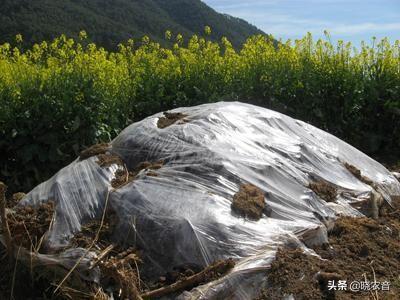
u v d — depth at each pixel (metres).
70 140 6.36
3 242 4.43
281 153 4.73
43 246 4.11
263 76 7.47
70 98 6.36
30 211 4.37
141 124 5.03
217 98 7.31
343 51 7.83
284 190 4.36
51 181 4.70
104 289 3.76
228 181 4.20
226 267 3.62
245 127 4.86
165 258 3.79
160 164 4.46
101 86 6.62
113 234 4.05
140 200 4.09
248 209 3.98
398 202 5.13
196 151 4.44
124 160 4.74
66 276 3.78
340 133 7.70
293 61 7.71
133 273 3.71
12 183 6.28
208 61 7.61
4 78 6.45
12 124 6.18
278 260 3.72
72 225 4.17
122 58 7.86
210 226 3.80
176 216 3.88
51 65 6.86
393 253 4.26
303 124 5.44
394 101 7.67
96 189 4.39
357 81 7.66
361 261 4.11
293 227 4.05
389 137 7.77
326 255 4.07
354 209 4.68
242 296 3.55
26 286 4.54
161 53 7.93
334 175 4.86
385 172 5.52
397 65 7.82
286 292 3.58
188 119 4.96
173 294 3.58
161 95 7.24
